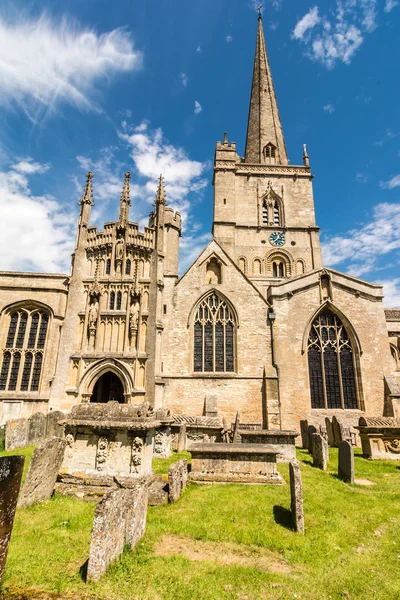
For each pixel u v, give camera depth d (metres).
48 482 11.07
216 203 45.69
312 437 18.89
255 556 7.98
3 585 6.27
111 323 30.08
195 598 6.20
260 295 30.58
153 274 31.12
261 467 13.65
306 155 49.28
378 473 16.50
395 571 7.62
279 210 46.62
